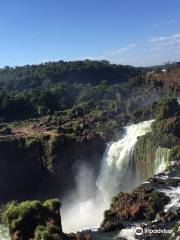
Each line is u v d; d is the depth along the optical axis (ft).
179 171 234.38
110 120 384.88
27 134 393.91
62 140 357.41
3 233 207.31
